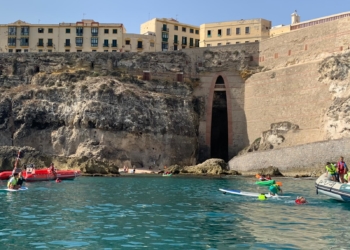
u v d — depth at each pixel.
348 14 98.50
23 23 116.75
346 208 31.55
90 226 23.50
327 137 77.06
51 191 41.34
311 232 22.66
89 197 36.94
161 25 121.62
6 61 97.44
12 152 66.88
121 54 98.81
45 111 87.38
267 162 75.56
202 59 99.00
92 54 98.50
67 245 19.25
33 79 94.81
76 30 116.69
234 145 94.75
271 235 21.88
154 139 86.25
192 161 90.06
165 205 32.53
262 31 113.00
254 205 32.97
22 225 23.45
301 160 71.38
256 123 92.44
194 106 95.88
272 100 90.00
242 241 20.53
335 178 36.94
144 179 62.28
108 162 72.88
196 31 127.69
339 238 21.28
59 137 85.50
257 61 97.12
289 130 84.81
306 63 85.50
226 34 116.19
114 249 18.72
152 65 98.31
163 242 20.12
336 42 83.38
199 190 45.00
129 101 86.31
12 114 87.81
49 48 116.19
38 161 66.75
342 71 78.75
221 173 75.12
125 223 24.61
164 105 89.31
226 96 96.50
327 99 79.94
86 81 89.69
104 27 116.88
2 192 39.69
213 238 21.08
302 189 47.16
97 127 83.62
